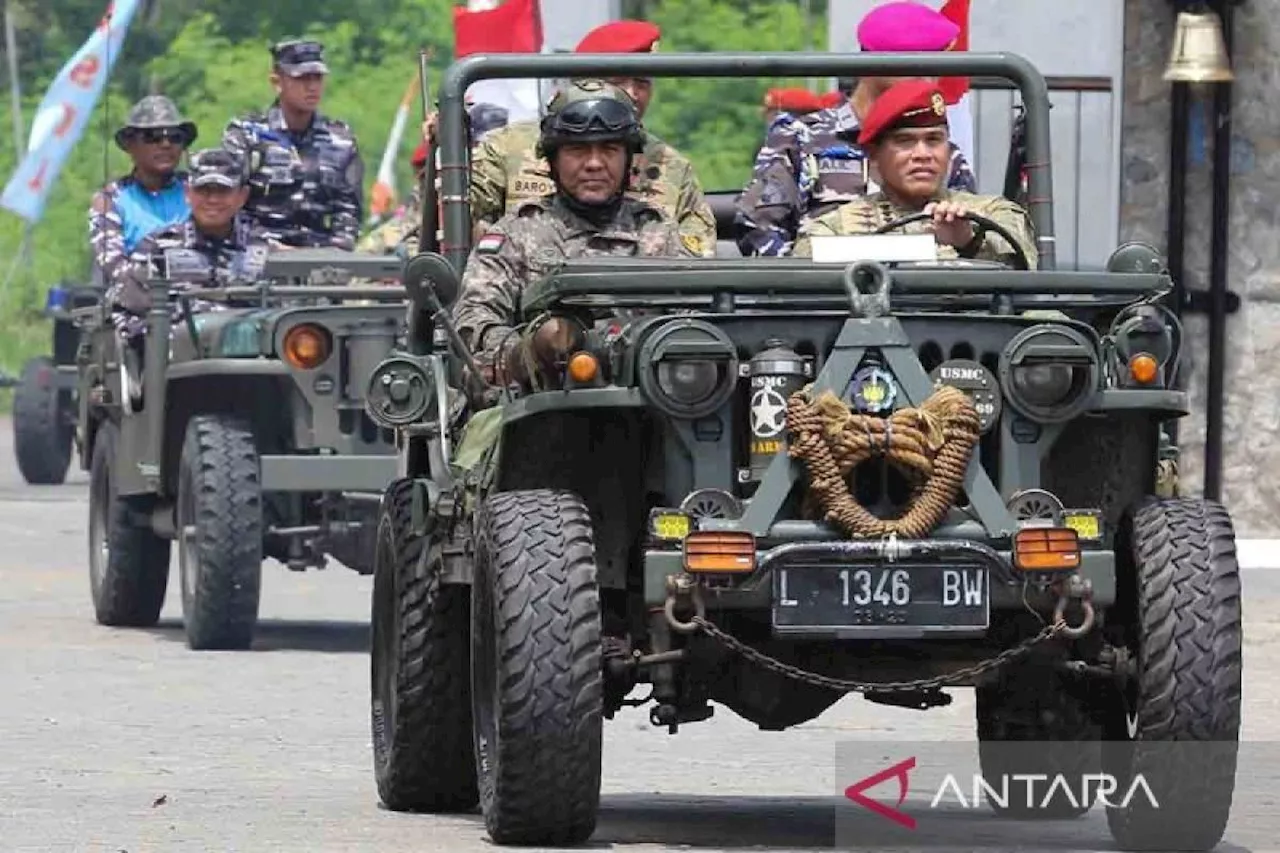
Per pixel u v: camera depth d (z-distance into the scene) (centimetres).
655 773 3045
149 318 4575
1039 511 2359
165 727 3406
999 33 5559
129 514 4703
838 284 2362
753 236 3259
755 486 2361
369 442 4400
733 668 2478
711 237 3053
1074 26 5550
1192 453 5819
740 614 2411
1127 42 5781
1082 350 2356
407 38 12912
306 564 4500
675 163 3053
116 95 12631
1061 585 2338
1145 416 2453
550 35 5609
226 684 3869
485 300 2688
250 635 4347
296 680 3925
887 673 2456
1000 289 2384
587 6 5603
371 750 3209
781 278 2355
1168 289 2403
